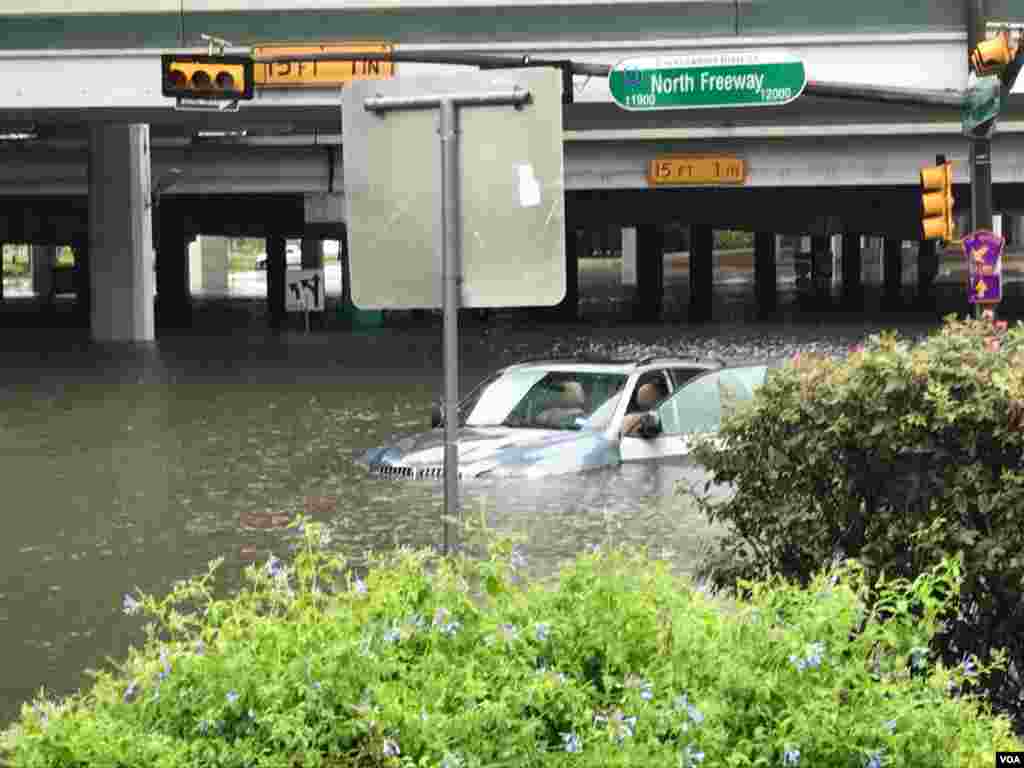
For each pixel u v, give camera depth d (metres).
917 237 76.19
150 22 33.94
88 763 4.42
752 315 58.91
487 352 38.94
